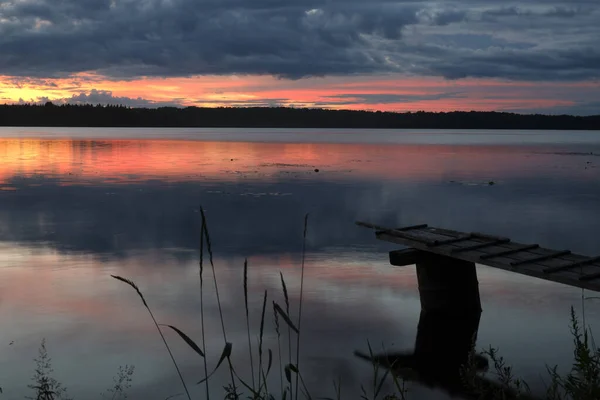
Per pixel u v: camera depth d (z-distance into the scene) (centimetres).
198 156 4897
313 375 682
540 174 3450
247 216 1836
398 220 1806
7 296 976
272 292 1010
